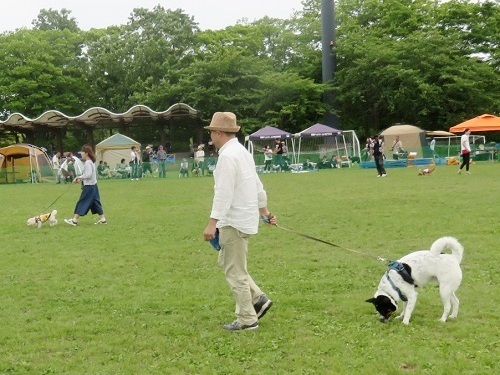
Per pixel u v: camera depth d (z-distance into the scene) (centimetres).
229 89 4219
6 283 704
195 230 1065
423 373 400
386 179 2066
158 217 1266
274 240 930
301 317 539
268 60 4472
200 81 4206
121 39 5231
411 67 3997
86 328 521
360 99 4153
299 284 653
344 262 756
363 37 4291
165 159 3369
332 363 423
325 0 4216
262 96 4153
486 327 492
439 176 2072
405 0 4506
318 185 1942
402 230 977
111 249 909
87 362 443
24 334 511
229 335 495
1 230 1148
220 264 516
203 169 2978
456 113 4097
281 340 479
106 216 1317
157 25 5253
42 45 4709
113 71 5066
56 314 571
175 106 3831
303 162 3119
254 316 510
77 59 5147
